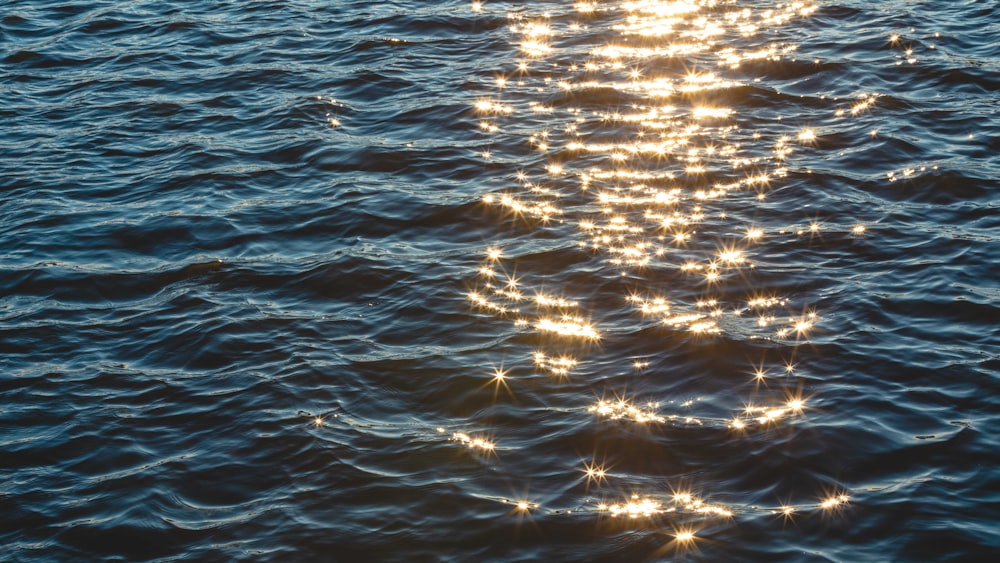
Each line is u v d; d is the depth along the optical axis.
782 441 10.60
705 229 14.93
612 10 23.75
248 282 14.10
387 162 17.31
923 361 11.80
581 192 16.14
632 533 9.52
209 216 15.80
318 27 23.41
